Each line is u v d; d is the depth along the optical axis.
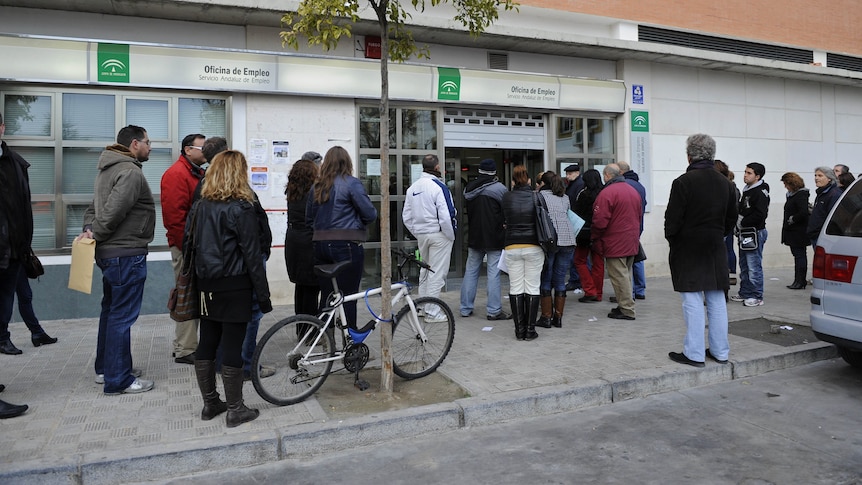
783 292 9.42
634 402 4.84
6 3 7.41
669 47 10.62
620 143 11.12
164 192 5.26
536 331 6.76
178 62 7.93
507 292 9.75
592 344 6.13
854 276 4.88
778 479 3.42
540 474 3.56
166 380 5.04
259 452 3.80
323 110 8.84
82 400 4.54
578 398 4.72
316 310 5.95
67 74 7.52
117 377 4.63
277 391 4.42
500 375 5.11
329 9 4.57
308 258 5.71
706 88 11.80
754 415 4.46
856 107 13.45
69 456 3.54
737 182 12.16
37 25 7.60
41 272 5.71
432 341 5.30
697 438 4.05
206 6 7.66
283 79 8.44
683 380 5.15
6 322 5.80
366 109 9.24
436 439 4.16
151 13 7.87
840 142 13.30
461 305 7.68
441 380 5.08
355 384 4.89
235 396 4.06
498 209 7.33
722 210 5.27
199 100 8.30
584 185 8.61
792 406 4.64
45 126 7.66
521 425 4.39
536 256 6.31
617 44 10.20
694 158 5.34
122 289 4.59
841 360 5.95
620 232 7.22
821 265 5.18
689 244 5.28
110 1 7.46
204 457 3.68
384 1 4.62
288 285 8.70
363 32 8.95
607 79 10.86
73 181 7.80
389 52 5.18
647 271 11.28
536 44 9.86
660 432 4.18
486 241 7.32
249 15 8.01
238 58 8.20
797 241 9.59
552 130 10.60
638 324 7.08
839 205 5.20
